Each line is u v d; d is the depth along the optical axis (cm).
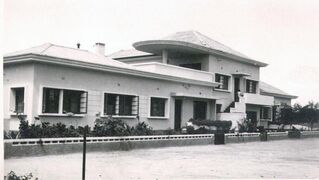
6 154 1478
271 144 2727
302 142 3022
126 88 2394
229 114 3169
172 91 2769
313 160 1711
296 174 1273
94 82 2194
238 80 3656
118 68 2283
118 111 2345
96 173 1194
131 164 1422
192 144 2358
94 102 2189
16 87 1975
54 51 2203
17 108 2020
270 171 1332
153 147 2094
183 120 2859
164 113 2720
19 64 1973
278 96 4678
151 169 1312
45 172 1173
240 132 2981
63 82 2027
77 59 2075
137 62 3547
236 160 1642
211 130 2739
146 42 2984
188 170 1309
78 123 2097
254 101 3609
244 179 1144
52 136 1736
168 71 2766
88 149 1769
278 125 4203
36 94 1906
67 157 1567
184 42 2955
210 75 3209
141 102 2500
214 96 3250
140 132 2225
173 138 2241
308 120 4191
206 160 1612
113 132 2031
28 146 1549
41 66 1933
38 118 1891
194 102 3008
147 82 2553
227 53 3366
